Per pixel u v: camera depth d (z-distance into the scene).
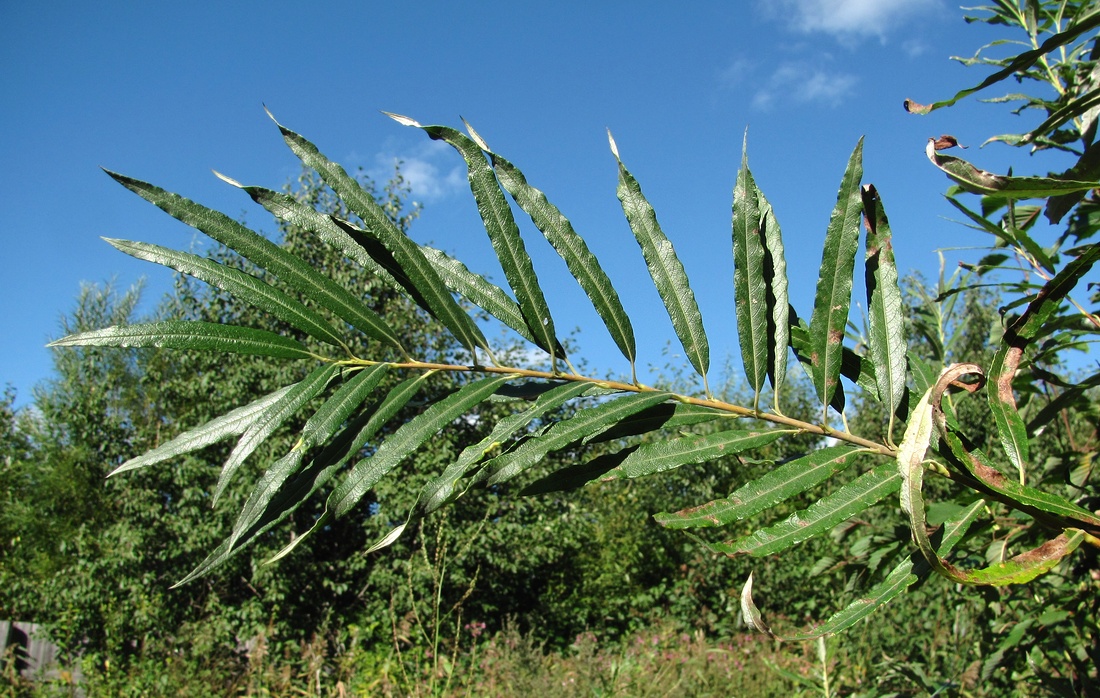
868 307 1.23
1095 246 1.06
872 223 1.24
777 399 1.24
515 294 1.24
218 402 12.27
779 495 1.14
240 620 10.54
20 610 11.12
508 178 1.25
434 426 1.17
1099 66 1.71
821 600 8.91
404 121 1.22
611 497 13.44
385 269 1.26
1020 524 1.85
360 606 11.58
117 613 9.33
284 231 12.70
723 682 5.23
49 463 13.15
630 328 1.25
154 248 1.18
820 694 3.54
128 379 14.17
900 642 4.38
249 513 1.09
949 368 1.02
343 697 5.43
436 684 4.14
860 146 1.20
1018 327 1.16
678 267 1.26
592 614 12.50
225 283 1.18
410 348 12.06
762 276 1.24
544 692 4.65
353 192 1.22
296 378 12.09
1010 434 1.15
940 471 1.18
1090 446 1.95
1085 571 1.86
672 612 10.67
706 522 1.12
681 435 1.20
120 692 6.68
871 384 1.28
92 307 14.58
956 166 1.17
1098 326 1.69
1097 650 1.87
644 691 4.79
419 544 10.59
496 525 11.42
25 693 6.48
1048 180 1.11
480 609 11.29
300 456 1.11
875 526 2.21
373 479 1.14
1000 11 2.29
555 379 1.27
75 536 12.16
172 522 10.76
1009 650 2.26
